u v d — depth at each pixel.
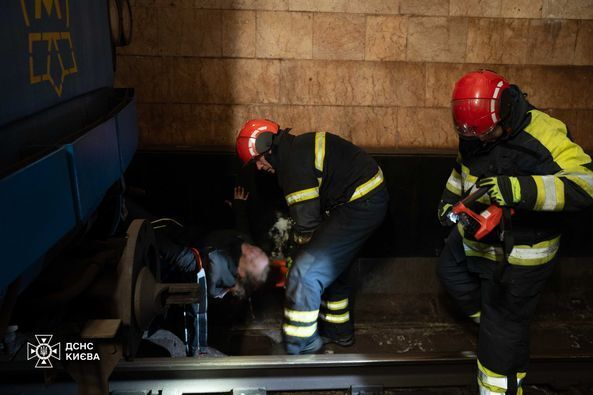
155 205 4.01
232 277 3.35
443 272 2.90
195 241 3.33
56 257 1.80
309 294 3.20
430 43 4.16
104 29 2.29
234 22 4.02
